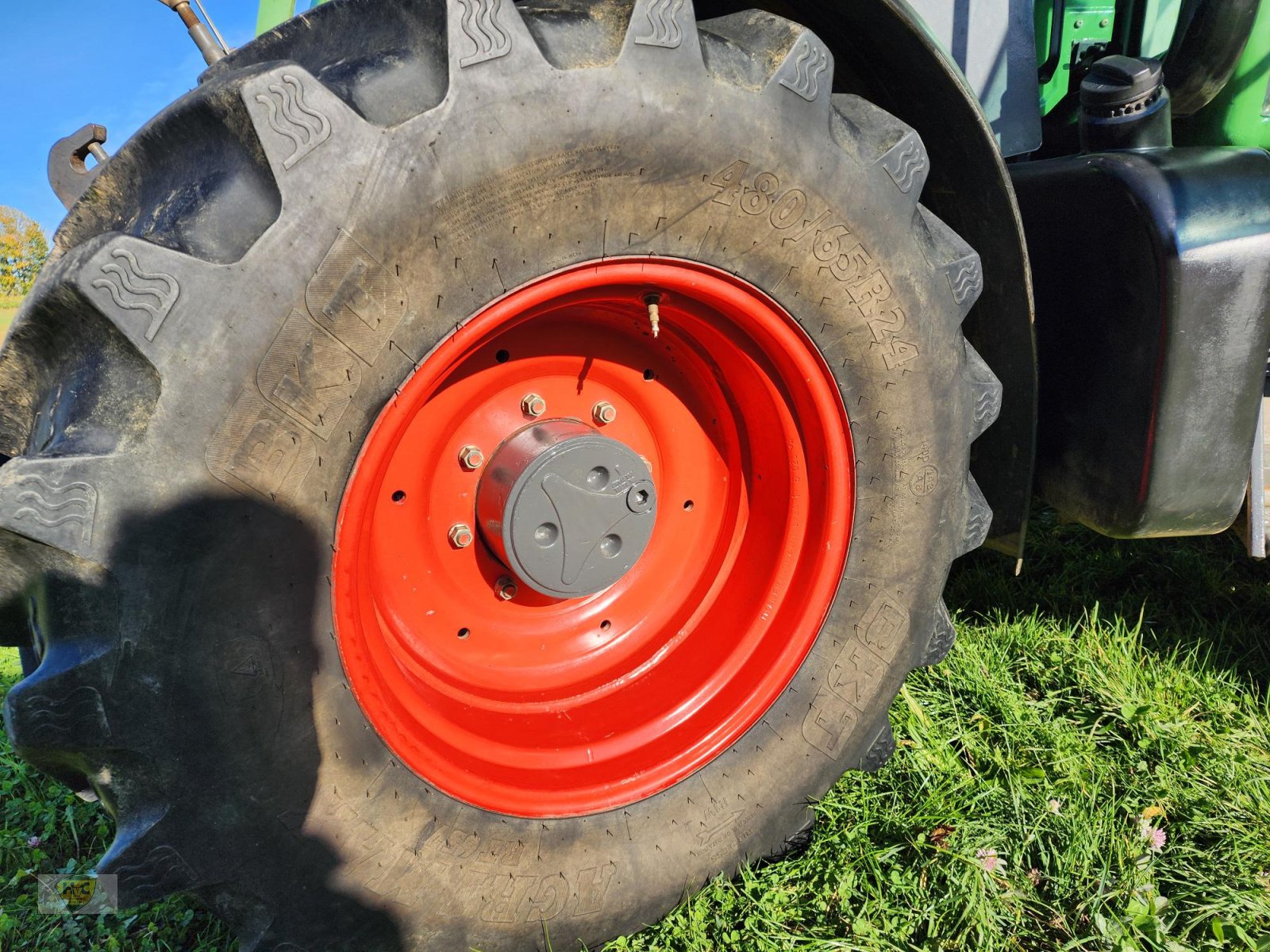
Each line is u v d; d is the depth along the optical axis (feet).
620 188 4.59
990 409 6.42
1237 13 6.50
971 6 6.91
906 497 6.23
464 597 6.02
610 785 5.92
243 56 4.65
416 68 4.23
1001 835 6.71
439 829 5.24
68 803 7.64
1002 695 8.18
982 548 10.78
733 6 5.67
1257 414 6.65
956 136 5.84
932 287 5.74
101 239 3.78
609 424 6.18
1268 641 8.96
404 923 5.26
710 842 6.19
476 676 6.10
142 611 4.09
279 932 4.91
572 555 5.59
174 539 4.06
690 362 6.21
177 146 4.35
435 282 4.33
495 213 4.35
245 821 4.60
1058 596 9.87
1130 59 6.79
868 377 5.80
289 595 4.41
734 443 6.60
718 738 6.23
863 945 6.01
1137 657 8.79
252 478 4.17
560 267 4.66
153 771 4.34
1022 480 6.90
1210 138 7.73
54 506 3.83
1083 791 7.00
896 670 6.64
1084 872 6.37
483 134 4.17
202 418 3.99
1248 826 6.78
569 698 6.40
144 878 4.46
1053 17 7.57
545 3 4.66
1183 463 6.64
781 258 5.21
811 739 6.48
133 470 3.92
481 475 5.74
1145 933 5.92
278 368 4.09
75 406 4.01
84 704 4.11
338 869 4.93
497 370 5.53
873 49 5.67
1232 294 6.26
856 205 5.25
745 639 6.45
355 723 4.82
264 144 3.87
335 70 4.24
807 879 6.57
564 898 5.73
